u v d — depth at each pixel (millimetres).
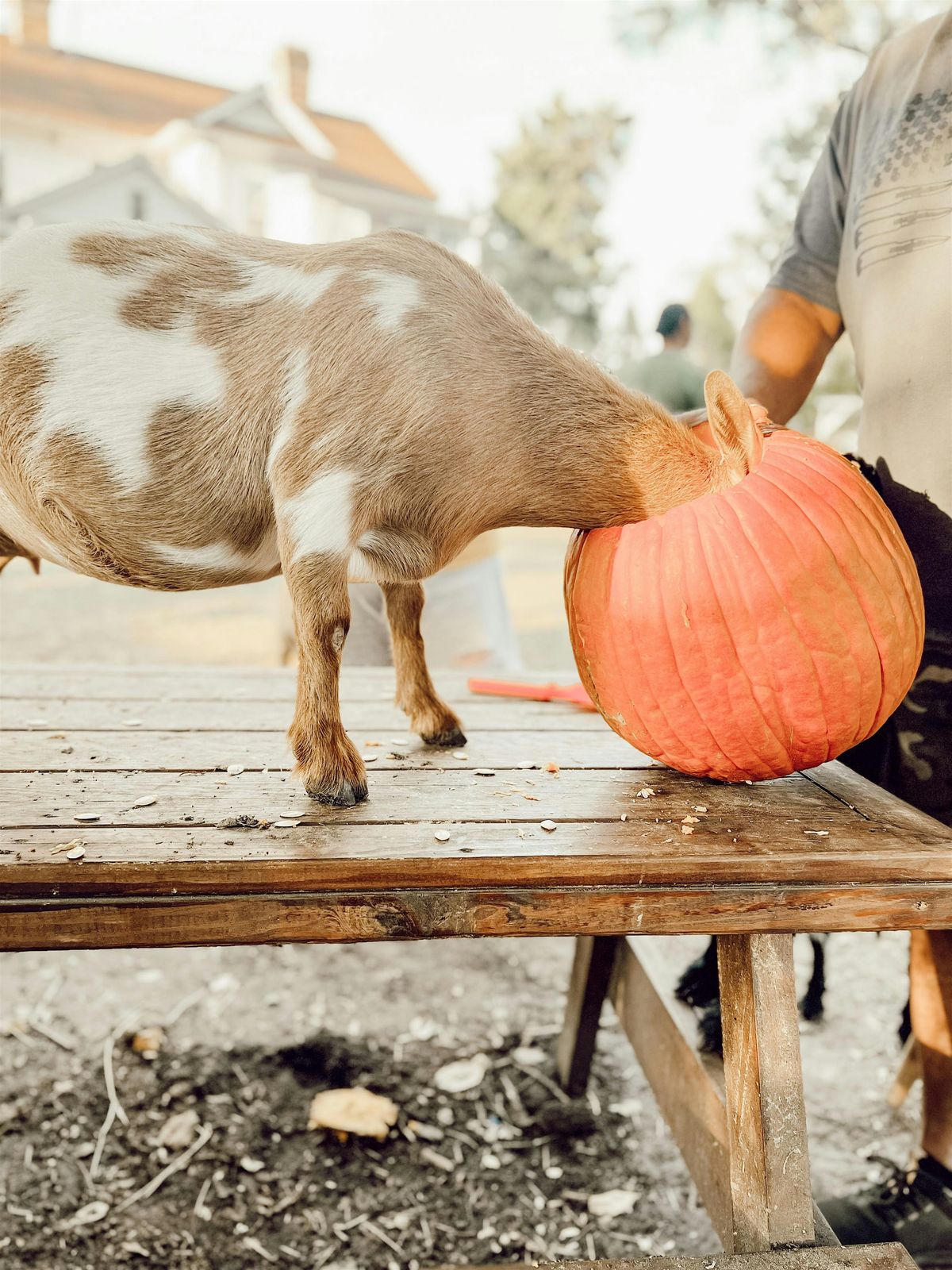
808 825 1518
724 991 1526
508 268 30859
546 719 2082
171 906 1281
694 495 1547
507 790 1618
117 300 1480
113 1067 2562
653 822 1505
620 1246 2102
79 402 1465
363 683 2305
